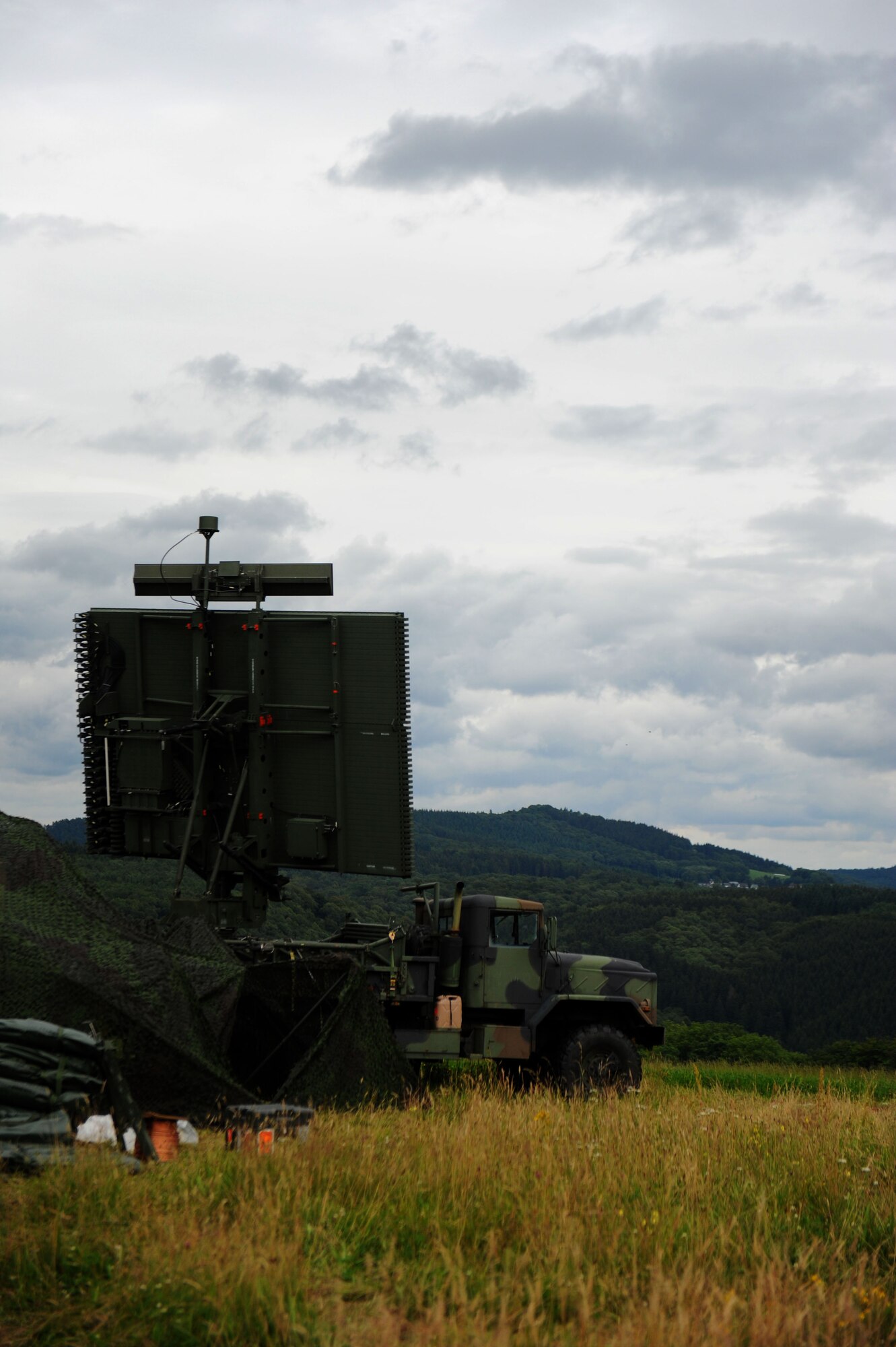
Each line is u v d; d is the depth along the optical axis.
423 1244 5.88
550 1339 4.67
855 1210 6.87
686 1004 105.31
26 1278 5.18
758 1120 9.59
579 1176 7.02
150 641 16.83
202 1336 4.68
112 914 10.95
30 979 9.56
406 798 15.80
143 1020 9.78
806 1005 103.31
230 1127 8.37
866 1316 5.17
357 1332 4.73
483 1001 14.93
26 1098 7.75
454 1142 7.58
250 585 16.56
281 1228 5.75
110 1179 6.45
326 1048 11.45
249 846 16.16
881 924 112.31
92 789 16.95
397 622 15.90
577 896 130.38
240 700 16.31
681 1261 5.66
